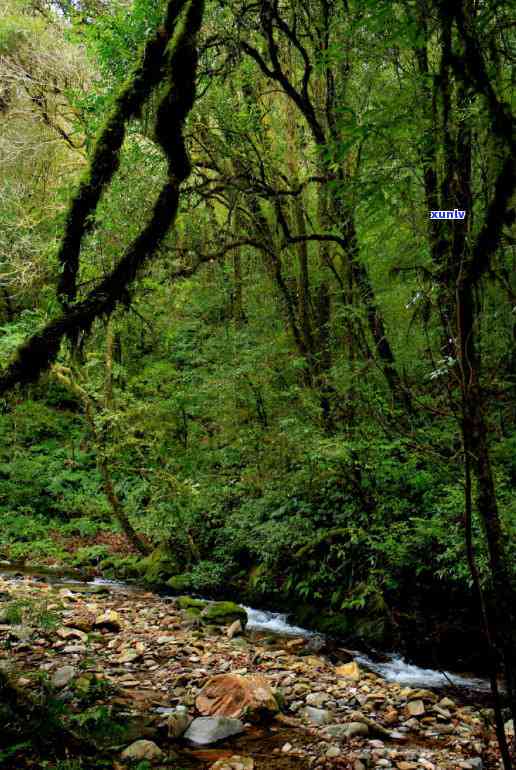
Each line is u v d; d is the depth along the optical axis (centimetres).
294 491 869
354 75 739
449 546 629
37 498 1408
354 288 795
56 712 385
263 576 898
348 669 609
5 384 481
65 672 515
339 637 740
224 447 1058
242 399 1022
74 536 1302
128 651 623
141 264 518
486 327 375
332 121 775
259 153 914
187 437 1122
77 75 1274
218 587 957
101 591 949
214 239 1026
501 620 271
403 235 428
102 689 496
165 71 498
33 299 1461
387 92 457
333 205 855
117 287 510
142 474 1101
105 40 682
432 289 322
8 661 549
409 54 487
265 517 927
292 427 838
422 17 268
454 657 652
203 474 1041
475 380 270
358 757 408
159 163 747
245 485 980
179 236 998
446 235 298
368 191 335
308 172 1021
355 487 765
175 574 1021
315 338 999
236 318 1169
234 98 883
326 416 834
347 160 729
